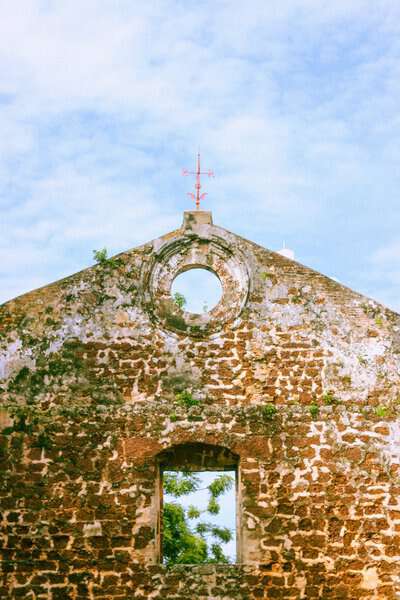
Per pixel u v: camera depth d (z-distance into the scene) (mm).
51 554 15133
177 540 23625
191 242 17266
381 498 15570
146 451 15758
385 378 16375
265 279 16984
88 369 16344
